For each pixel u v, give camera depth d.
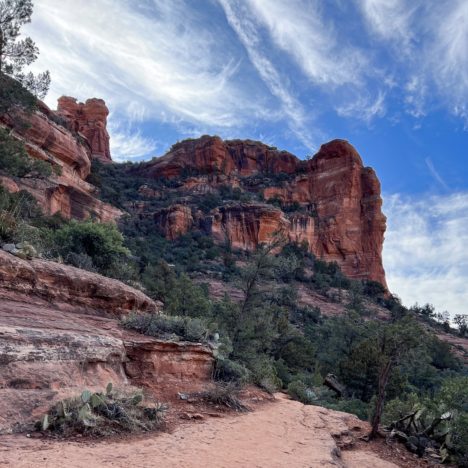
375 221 127.25
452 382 12.45
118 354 9.89
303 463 7.01
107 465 5.30
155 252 78.50
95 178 79.56
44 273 11.98
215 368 12.75
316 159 139.38
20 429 6.00
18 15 28.14
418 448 9.66
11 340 7.55
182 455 6.31
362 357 33.72
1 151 26.94
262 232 106.25
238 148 144.50
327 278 100.50
